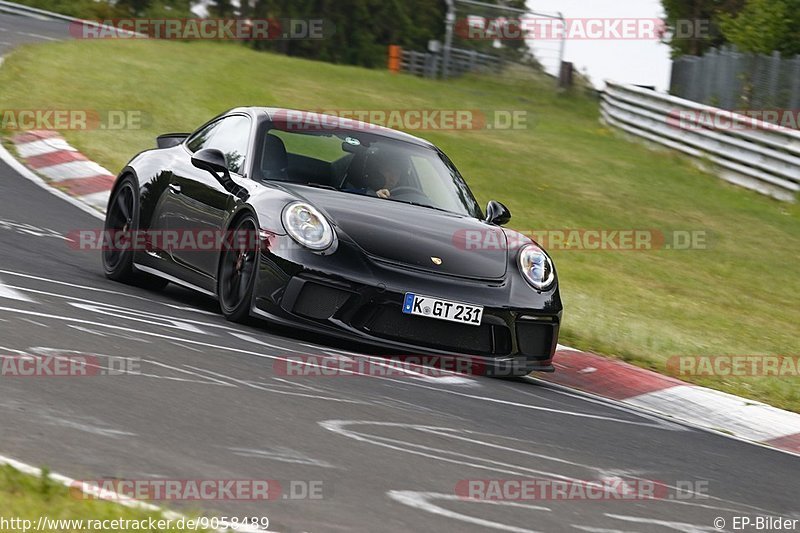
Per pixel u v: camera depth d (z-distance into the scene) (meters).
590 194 59.94
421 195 26.05
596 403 22.91
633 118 85.69
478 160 65.19
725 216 58.69
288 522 11.45
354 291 22.12
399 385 19.89
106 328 19.91
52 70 69.19
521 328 23.27
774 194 64.50
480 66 127.25
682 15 114.19
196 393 16.31
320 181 25.25
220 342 20.70
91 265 29.62
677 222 55.47
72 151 47.19
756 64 80.69
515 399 21.02
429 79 127.31
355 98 86.81
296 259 22.25
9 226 32.53
